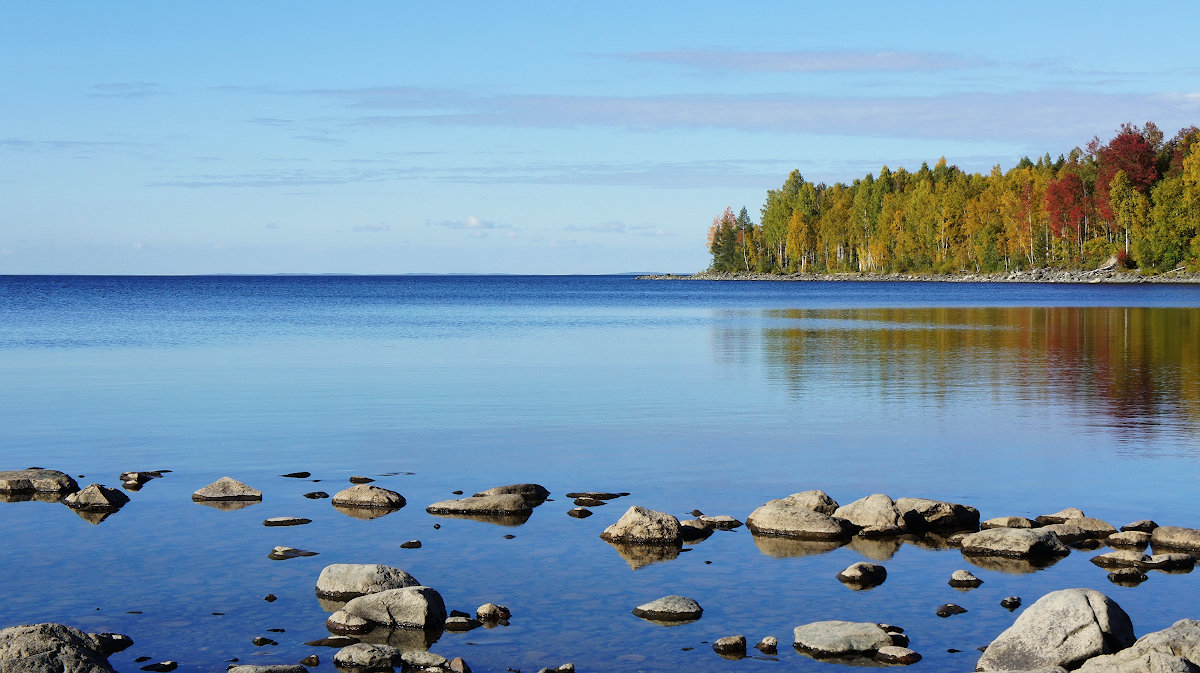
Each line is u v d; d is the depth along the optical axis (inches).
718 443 711.7
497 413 861.8
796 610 374.9
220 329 2146.9
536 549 452.8
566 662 327.6
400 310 3218.5
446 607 377.1
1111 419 808.3
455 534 477.1
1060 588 398.3
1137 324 2078.0
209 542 463.2
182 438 740.7
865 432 754.2
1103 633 318.7
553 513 518.0
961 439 721.0
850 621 357.7
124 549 452.4
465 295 5113.2
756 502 540.1
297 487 577.9
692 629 356.2
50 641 307.4
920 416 832.3
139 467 637.9
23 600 384.5
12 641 304.3
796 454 668.7
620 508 526.9
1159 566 420.8
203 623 362.0
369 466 636.1
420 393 1002.1
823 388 1031.6
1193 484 571.5
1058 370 1194.0
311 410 883.4
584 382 1099.3
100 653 319.6
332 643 343.6
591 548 454.3
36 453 684.7
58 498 552.1
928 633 350.9
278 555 441.4
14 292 5344.5
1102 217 5536.4
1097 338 1702.8
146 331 2073.1
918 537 477.4
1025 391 994.1
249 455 674.8
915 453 669.9
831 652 331.9
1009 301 3459.6
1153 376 1122.0
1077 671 302.5
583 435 746.2
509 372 1213.7
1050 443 701.3
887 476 599.5
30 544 460.1
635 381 1107.3
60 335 1934.1
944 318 2447.1
